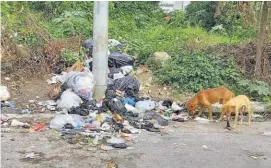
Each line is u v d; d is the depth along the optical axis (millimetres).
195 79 13242
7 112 11484
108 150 9727
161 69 13664
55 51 13859
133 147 9906
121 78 12625
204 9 18750
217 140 10453
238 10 16453
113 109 11516
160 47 14672
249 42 14539
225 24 17391
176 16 18812
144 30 17359
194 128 11070
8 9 14953
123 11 18984
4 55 13500
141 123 11070
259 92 12695
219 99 11609
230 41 15289
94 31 12266
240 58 14031
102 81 12289
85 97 11953
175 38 15789
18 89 12734
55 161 9273
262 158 9734
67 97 11727
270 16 14328
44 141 10000
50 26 15594
